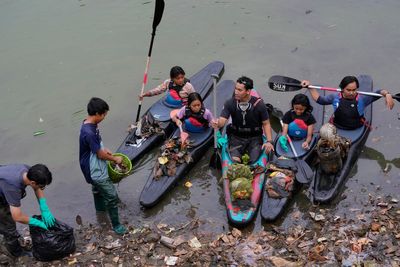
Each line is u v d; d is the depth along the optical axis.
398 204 6.11
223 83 8.65
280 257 5.51
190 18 11.40
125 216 6.46
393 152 7.07
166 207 6.55
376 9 11.05
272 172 6.52
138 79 9.38
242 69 9.31
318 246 5.56
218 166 6.99
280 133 7.30
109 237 6.10
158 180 6.74
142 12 11.85
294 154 6.79
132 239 6.03
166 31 10.94
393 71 8.84
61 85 9.37
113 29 11.18
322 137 6.30
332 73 8.93
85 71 9.73
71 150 7.81
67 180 7.22
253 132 6.86
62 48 10.55
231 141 6.94
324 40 10.03
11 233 5.64
